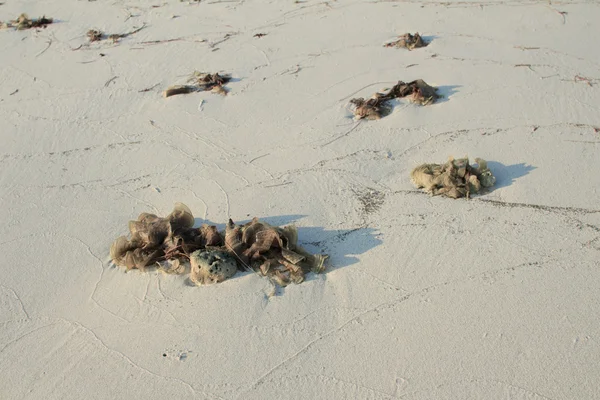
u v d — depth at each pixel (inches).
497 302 56.3
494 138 69.4
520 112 71.9
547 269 58.1
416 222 62.6
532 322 55.0
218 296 58.0
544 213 62.3
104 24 93.1
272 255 59.6
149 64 84.7
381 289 57.9
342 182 66.9
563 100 72.6
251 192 66.9
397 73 78.4
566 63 77.2
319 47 83.6
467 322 55.3
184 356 55.1
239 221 64.0
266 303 57.4
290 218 64.0
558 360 52.9
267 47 84.7
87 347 56.6
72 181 70.9
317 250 61.2
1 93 83.5
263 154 70.9
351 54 81.9
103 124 77.3
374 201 64.9
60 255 63.7
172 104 78.3
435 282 58.0
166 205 67.0
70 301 60.0
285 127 73.6
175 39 88.3
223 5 93.4
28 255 64.1
